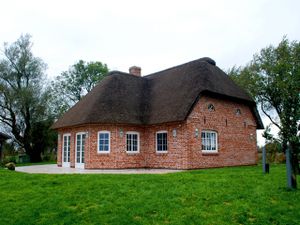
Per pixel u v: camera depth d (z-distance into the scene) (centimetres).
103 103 2106
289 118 1011
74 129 2283
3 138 2867
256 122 2575
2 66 3500
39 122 3700
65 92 4947
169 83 2331
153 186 1042
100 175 1329
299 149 992
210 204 829
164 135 2055
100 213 767
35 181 1202
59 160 2483
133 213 759
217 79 2242
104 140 2052
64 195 943
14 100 3419
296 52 2764
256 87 3005
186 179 1184
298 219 732
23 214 784
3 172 1489
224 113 2222
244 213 758
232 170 1608
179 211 769
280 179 1180
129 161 2066
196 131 1962
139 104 2258
